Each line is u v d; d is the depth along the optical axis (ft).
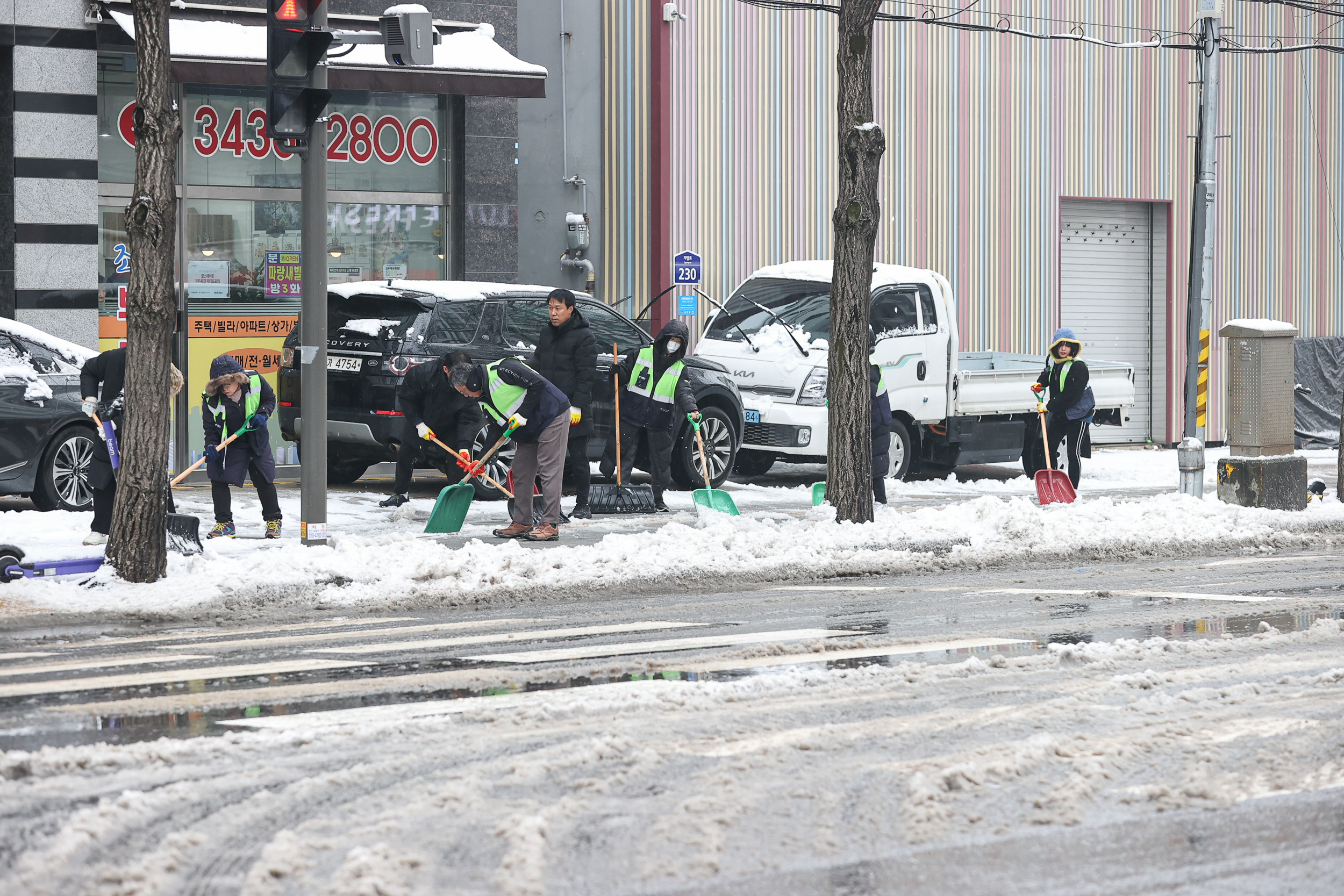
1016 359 237.66
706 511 147.54
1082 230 282.15
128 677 78.64
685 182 232.73
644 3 229.86
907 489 198.29
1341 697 73.15
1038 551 135.33
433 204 204.74
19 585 102.37
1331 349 306.96
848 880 47.44
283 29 116.67
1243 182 297.74
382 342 164.35
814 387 196.34
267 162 193.06
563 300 155.02
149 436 106.01
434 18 202.18
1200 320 203.21
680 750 62.44
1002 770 59.52
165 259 105.70
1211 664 81.71
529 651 86.99
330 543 128.98
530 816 52.65
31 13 175.32
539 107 223.10
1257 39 297.33
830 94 245.86
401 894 45.27
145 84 104.73
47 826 51.62
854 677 78.02
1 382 146.72
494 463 171.83
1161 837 52.06
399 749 62.54
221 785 56.85
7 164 176.35
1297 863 49.57
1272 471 168.45
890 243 256.32
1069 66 274.57
